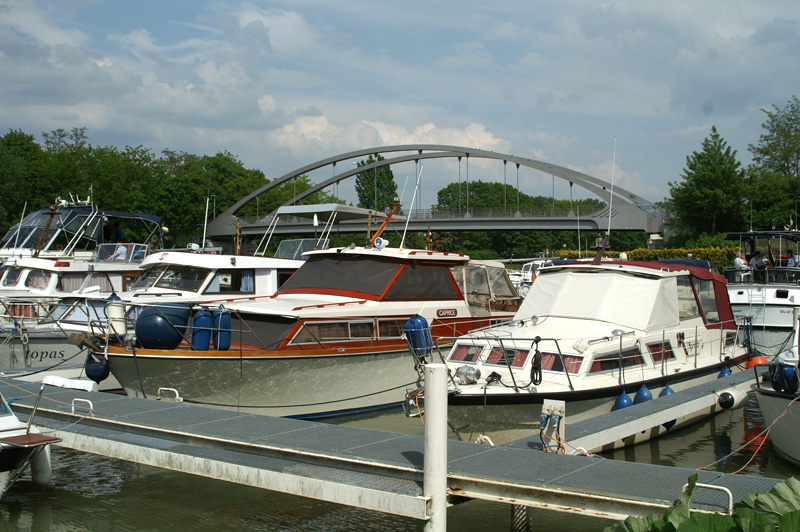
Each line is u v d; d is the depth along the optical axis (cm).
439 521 575
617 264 1252
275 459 720
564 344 1048
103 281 1755
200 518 812
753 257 2405
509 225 8788
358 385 1205
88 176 7269
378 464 660
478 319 1420
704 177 5638
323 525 796
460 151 11150
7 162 6075
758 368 1239
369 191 12294
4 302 1450
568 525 776
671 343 1177
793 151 6394
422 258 1334
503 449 723
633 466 656
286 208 1948
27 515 814
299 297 1320
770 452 1028
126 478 952
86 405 959
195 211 7244
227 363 1064
